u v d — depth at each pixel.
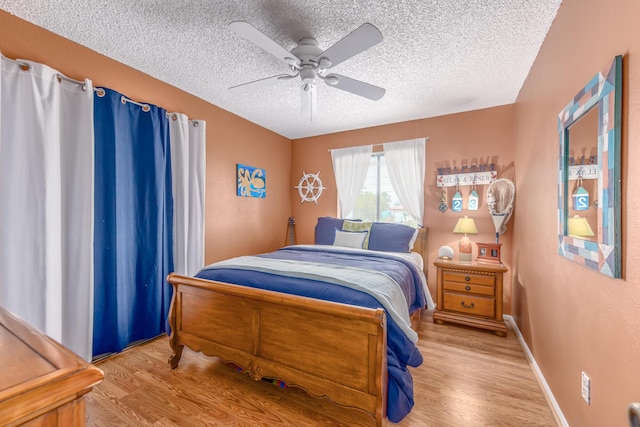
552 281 1.73
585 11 1.33
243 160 3.64
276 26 1.86
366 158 3.90
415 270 2.61
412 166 3.55
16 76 1.75
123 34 1.98
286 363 1.62
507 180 2.99
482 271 2.78
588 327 1.25
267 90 2.85
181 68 2.44
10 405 0.47
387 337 1.56
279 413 1.60
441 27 1.86
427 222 3.52
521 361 2.21
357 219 3.98
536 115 2.14
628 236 0.97
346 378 1.45
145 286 2.45
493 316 2.74
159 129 2.53
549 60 1.84
